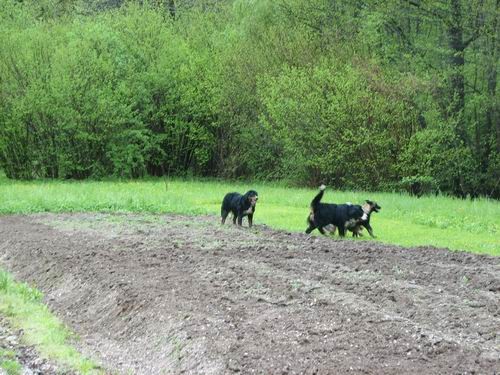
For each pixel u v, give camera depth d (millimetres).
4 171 37031
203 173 39938
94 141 36562
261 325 9211
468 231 18031
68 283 12500
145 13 40125
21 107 34906
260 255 13578
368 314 9453
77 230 17344
